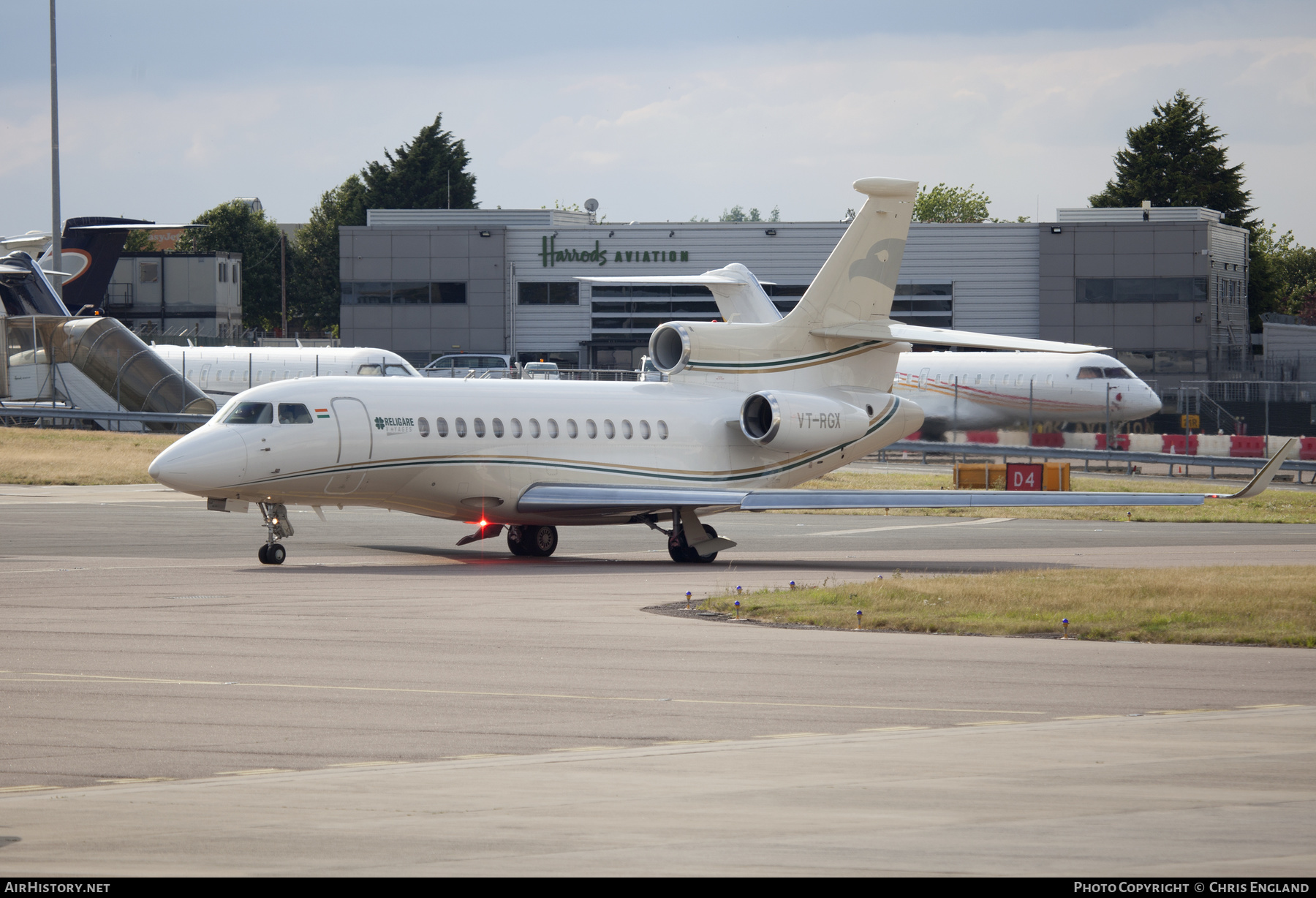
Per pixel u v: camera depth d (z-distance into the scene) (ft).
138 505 394.52
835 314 314.14
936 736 112.16
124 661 147.43
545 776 97.45
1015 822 83.71
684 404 302.25
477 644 161.99
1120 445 614.34
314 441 256.73
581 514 279.49
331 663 147.95
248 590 214.07
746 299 447.83
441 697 129.29
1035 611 189.78
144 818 85.46
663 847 78.38
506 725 116.67
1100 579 224.94
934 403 631.97
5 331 604.49
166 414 604.08
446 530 341.82
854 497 271.49
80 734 112.37
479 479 274.36
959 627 178.09
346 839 80.23
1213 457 576.20
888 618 183.21
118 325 621.31
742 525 389.19
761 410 304.30
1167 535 363.56
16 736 111.65
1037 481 468.75
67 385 614.75
